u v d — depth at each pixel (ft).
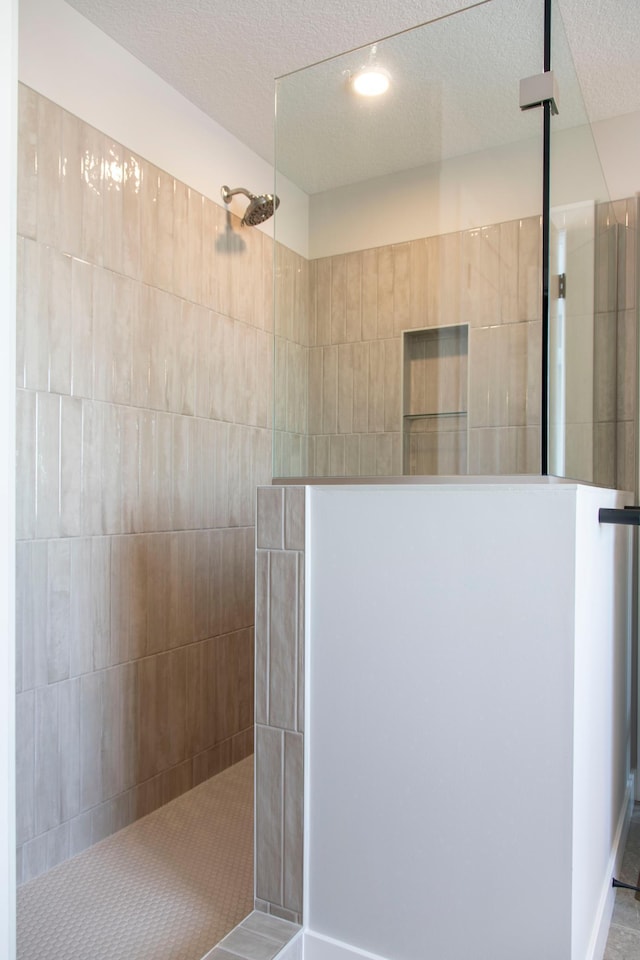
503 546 4.00
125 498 6.59
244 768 8.04
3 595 2.66
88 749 6.17
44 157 5.76
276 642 4.76
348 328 4.96
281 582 4.75
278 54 6.70
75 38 6.07
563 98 4.52
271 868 4.76
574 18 6.08
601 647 4.91
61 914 5.06
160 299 7.04
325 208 5.09
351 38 6.47
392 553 4.35
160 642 7.02
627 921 5.12
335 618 4.55
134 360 6.71
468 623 4.09
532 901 3.88
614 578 5.70
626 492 6.89
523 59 4.32
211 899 5.28
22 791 5.54
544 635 3.88
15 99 2.73
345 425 4.91
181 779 7.29
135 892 5.37
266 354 8.81
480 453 4.39
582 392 5.16
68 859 5.90
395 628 4.33
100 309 6.31
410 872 4.25
